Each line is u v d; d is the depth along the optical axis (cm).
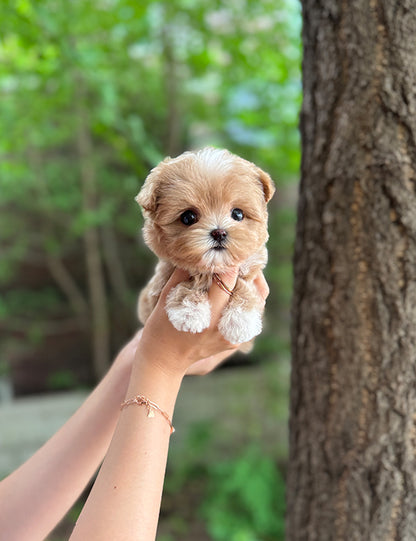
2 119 192
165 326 58
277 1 182
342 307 70
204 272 59
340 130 68
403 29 65
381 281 68
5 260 295
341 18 67
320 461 72
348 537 70
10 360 316
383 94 66
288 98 190
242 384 251
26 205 280
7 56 180
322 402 72
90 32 180
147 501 54
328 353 71
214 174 58
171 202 58
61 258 321
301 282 73
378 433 69
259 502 182
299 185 75
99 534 53
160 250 60
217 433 224
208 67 205
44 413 245
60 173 272
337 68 68
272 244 247
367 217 68
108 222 277
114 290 324
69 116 195
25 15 145
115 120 169
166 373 58
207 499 197
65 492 65
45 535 65
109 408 67
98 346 286
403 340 67
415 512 68
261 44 186
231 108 218
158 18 190
